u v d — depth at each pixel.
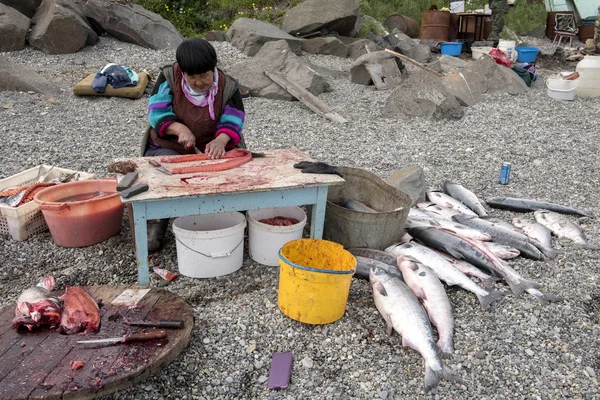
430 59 14.20
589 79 10.75
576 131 8.41
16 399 2.52
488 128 8.52
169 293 3.44
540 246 4.47
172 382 2.97
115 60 11.58
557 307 3.74
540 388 3.04
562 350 3.34
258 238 4.08
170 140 4.42
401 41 14.52
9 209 4.30
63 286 3.83
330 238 4.30
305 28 14.12
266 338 3.35
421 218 4.71
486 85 10.67
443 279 3.92
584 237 4.69
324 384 3.03
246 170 3.88
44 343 2.94
